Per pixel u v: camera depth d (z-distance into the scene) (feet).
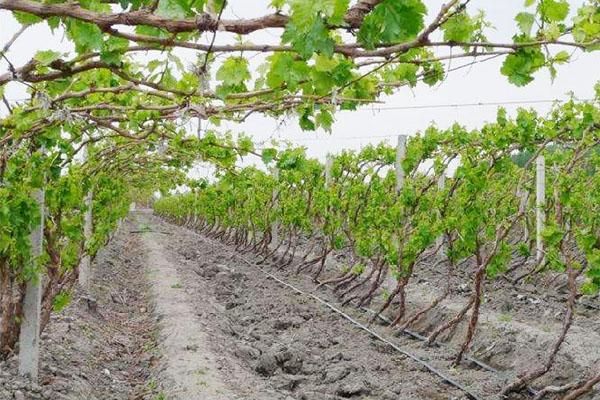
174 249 83.51
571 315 22.09
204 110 13.03
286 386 24.21
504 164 28.96
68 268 23.30
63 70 9.46
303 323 36.42
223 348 27.55
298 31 6.39
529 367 26.86
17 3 6.82
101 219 37.76
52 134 17.44
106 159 32.58
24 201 17.34
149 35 7.89
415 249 30.96
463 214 27.61
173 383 22.09
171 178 71.82
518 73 8.68
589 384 20.49
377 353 29.63
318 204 47.78
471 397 23.34
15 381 18.88
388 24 6.52
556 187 27.55
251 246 81.20
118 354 28.60
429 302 38.75
